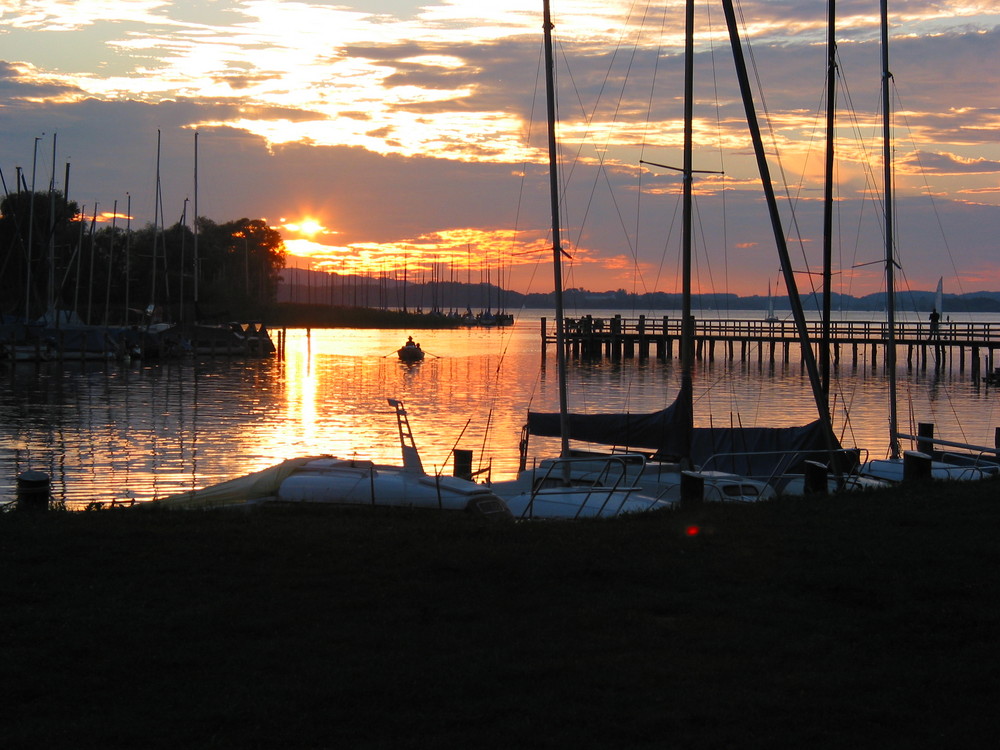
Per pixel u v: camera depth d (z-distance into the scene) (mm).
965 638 8023
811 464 15617
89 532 10617
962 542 10500
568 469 17594
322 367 70500
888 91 26781
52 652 7324
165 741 6098
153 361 73625
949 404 48406
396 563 9656
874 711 6660
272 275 162375
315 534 10641
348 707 6621
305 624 8078
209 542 10266
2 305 82000
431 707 6648
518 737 6230
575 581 9320
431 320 163750
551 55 21391
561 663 7375
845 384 59781
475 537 10766
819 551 10258
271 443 33562
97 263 94250
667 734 6316
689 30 20766
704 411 44656
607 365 74250
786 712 6664
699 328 78938
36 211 87625
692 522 11742
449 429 37094
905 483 14672
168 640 7648
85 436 34812
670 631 8141
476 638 7867
